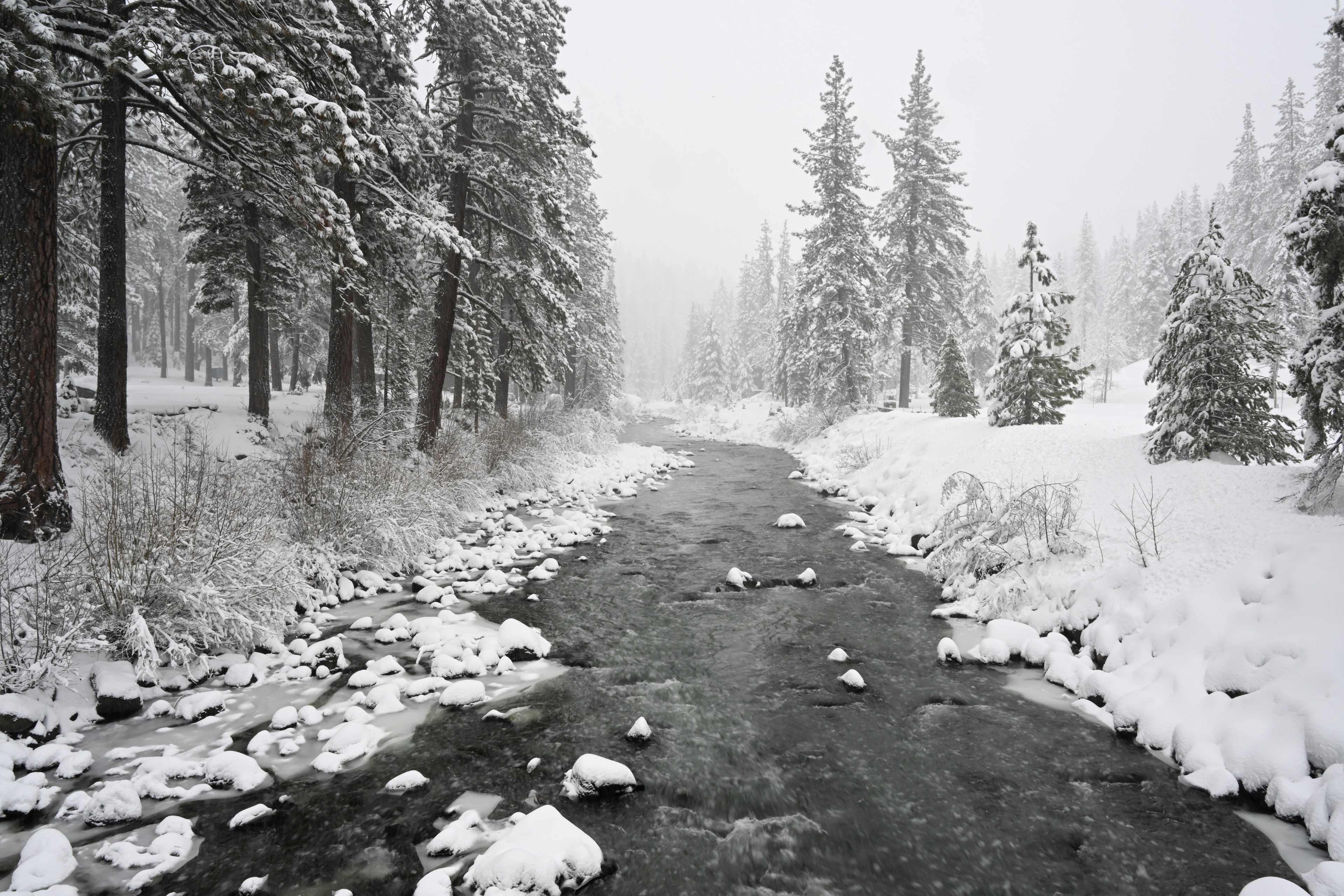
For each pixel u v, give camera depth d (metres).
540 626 7.72
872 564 10.52
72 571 5.66
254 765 4.50
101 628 5.57
